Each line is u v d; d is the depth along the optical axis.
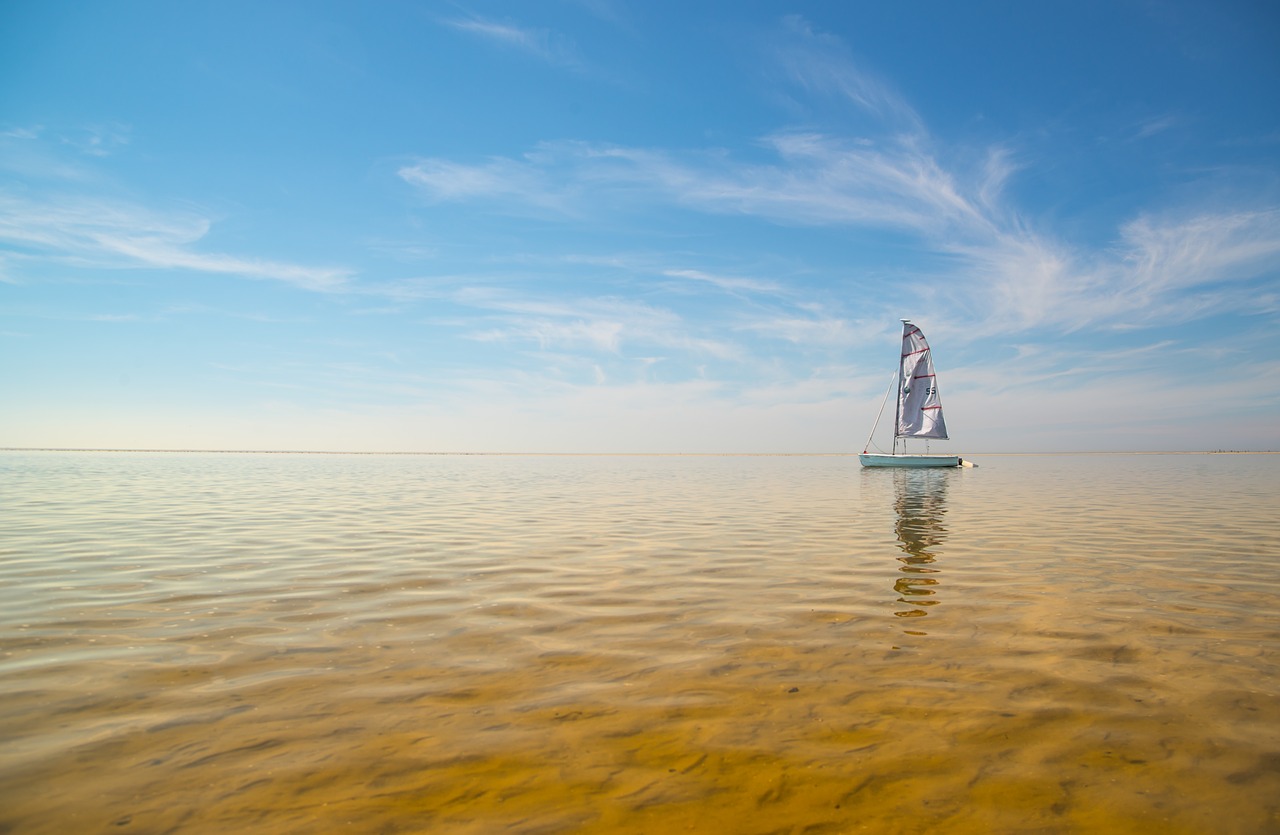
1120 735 5.07
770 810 4.04
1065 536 15.68
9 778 4.32
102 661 6.65
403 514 20.81
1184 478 43.88
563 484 39.91
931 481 41.91
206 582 10.41
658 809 4.04
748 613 8.70
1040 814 4.00
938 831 3.83
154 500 25.17
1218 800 4.15
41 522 17.89
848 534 16.31
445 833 3.77
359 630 7.84
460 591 9.92
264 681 6.14
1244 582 10.46
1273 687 6.02
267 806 4.03
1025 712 5.50
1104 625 8.07
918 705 5.65
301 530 16.61
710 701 5.74
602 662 6.75
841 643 7.40
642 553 13.42
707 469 71.50
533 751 4.79
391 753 4.74
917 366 56.03
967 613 8.68
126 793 4.16
